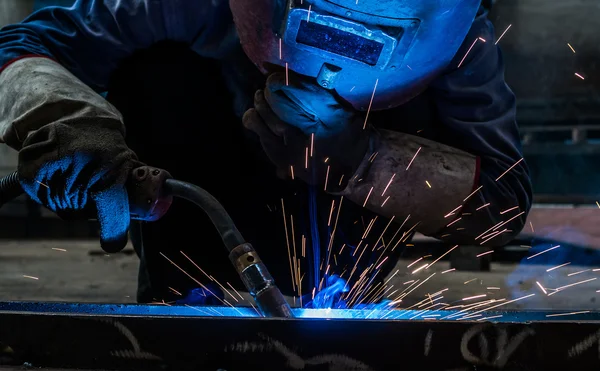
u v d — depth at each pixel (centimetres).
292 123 160
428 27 133
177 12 174
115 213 145
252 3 138
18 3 629
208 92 187
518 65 604
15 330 107
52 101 147
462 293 346
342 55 137
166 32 179
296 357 103
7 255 516
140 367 105
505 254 494
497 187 181
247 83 183
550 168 625
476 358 103
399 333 103
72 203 147
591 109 604
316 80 149
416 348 103
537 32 593
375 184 167
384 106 155
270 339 103
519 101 613
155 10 174
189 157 190
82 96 152
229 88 186
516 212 185
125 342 105
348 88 148
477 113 179
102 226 147
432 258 493
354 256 198
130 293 331
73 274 410
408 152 170
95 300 305
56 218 666
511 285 376
